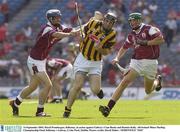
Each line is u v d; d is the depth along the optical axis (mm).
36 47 41219
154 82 43750
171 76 90000
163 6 103562
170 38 96125
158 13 102438
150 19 100312
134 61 40500
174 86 81438
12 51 97312
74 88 39312
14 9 105812
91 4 103812
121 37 94938
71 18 99875
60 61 61531
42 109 41281
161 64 92562
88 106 53250
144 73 40812
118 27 96688
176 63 93250
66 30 40875
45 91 41125
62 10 104438
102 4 103438
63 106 53469
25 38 99000
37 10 105750
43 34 40562
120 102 62625
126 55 91188
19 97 42094
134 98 80500
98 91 39594
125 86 40000
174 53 94750
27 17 104688
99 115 41969
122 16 99438
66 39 94000
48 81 41219
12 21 103875
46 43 40812
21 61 95562
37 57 41188
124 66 89875
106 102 61281
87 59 39250
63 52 93250
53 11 40438
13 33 100625
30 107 51438
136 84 83062
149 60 40469
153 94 79938
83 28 39438
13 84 87250
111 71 86062
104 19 38375
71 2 104875
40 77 41188
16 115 41938
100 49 38719
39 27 101438
